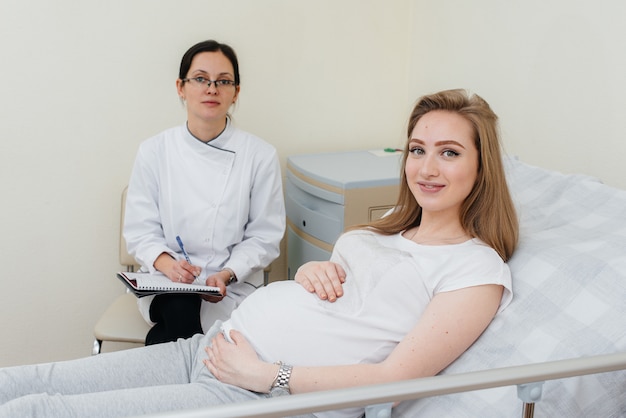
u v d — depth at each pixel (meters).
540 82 1.80
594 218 1.28
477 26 2.04
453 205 1.22
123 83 2.13
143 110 2.17
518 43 1.87
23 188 2.11
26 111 2.06
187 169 1.85
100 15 2.06
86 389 1.19
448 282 1.14
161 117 2.19
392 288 1.16
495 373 0.87
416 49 2.38
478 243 1.21
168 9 2.12
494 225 1.21
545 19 1.77
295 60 2.30
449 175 1.17
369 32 2.38
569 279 1.12
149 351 1.28
